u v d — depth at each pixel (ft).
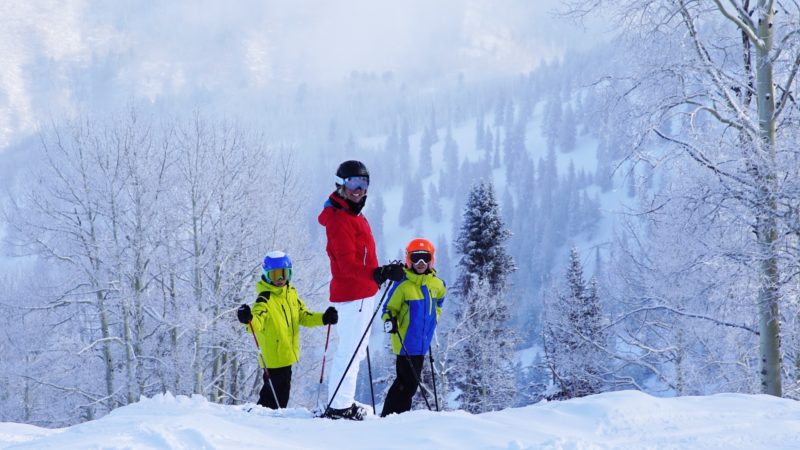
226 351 59.57
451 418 12.25
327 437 11.35
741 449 10.35
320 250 67.62
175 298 59.72
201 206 59.26
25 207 57.57
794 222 30.27
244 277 61.72
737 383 42.11
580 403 12.81
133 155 56.95
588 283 84.89
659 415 12.24
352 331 14.55
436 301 16.92
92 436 10.61
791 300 30.94
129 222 57.82
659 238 43.39
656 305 39.11
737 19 32.30
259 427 12.09
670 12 33.60
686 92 34.78
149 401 15.29
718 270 33.09
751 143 31.40
